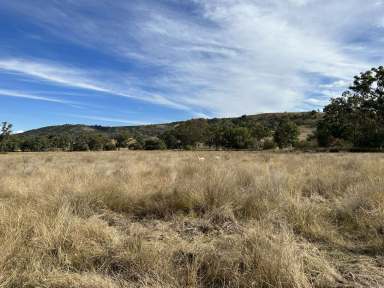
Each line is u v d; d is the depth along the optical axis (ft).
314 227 15.53
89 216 17.78
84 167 43.50
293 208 17.65
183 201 19.99
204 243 13.97
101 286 10.12
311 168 37.86
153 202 20.24
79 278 10.53
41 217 15.12
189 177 30.19
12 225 13.80
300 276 10.26
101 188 21.75
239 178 27.63
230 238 13.97
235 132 271.28
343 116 209.26
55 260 11.85
